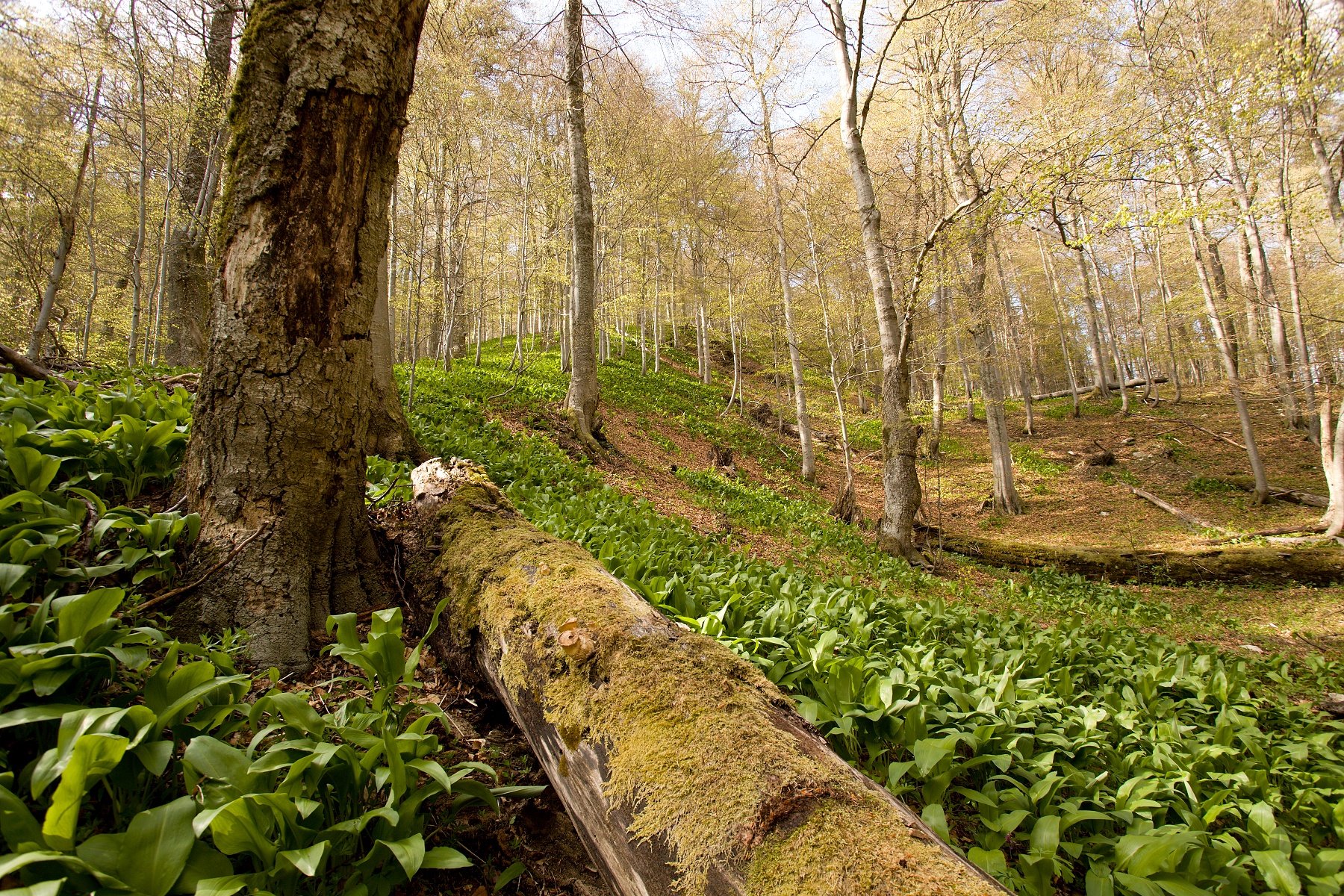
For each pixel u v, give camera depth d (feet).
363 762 6.08
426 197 52.11
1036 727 11.33
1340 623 29.32
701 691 6.19
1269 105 34.53
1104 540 49.83
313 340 10.18
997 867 7.48
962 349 66.90
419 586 11.41
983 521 57.16
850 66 37.96
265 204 9.78
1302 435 65.57
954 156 50.65
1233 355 56.34
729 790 5.14
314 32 9.73
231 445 9.95
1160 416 81.71
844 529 43.19
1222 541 44.78
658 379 93.50
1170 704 15.70
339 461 10.73
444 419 37.68
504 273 82.89
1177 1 47.01
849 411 96.53
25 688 5.68
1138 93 42.55
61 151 41.96
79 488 10.15
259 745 7.20
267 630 9.53
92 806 5.82
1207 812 10.00
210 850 5.09
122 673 7.09
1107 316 91.71
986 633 20.85
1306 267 62.28
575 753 6.51
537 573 8.84
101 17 36.60
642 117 67.62
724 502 43.96
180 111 38.96
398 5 10.51
